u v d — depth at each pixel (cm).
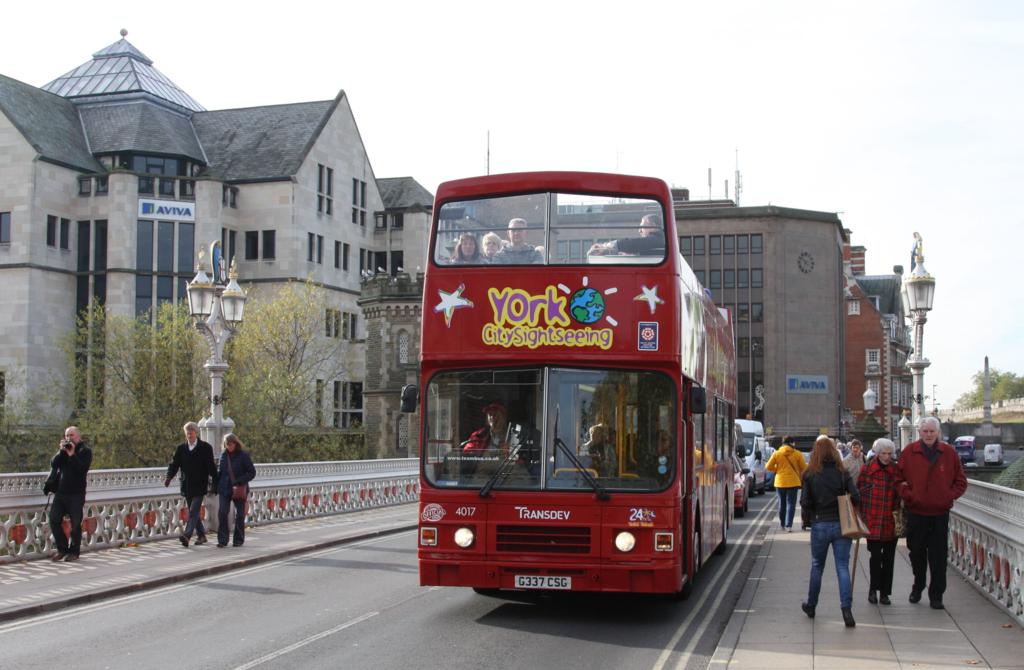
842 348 10238
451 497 1172
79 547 1708
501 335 1195
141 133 6719
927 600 1292
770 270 9569
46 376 6266
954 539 1579
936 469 1222
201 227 6569
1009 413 14225
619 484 1154
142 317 5053
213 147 7162
